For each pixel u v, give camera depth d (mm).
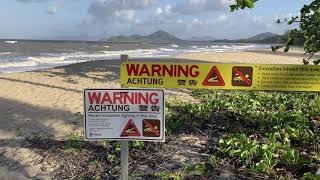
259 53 41156
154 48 64750
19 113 8406
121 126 3746
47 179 5035
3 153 5938
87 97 3701
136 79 4414
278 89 4500
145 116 3715
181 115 7609
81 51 45062
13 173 5160
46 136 6762
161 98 3664
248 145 5383
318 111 7730
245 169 5066
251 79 4453
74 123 7617
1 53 35125
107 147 6012
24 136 6777
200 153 5758
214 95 9883
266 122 6789
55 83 12789
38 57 29656
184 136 6539
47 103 9445
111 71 16344
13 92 10922
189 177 4871
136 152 5773
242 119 7352
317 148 5730
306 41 5418
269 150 5129
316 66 4430
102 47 61906
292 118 6738
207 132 6730
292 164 5066
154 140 3754
